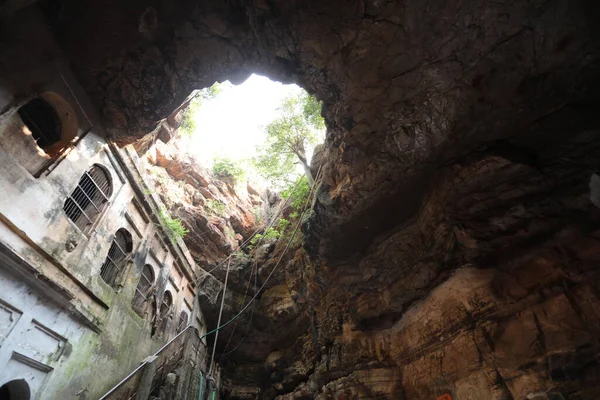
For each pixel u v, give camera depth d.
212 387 17.08
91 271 10.38
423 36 8.42
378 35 8.59
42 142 9.62
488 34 8.11
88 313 9.98
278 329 20.20
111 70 10.03
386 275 13.01
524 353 9.24
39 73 8.76
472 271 10.73
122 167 12.81
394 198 11.86
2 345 7.25
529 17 7.63
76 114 9.99
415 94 9.52
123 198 12.73
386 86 9.51
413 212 12.26
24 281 7.85
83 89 10.39
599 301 8.40
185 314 17.81
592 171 8.77
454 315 11.28
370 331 14.04
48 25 9.16
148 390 11.08
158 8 8.95
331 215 12.80
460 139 9.91
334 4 8.28
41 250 8.35
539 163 9.57
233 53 9.94
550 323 9.03
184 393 13.57
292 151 19.64
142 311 13.73
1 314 7.32
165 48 9.66
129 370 11.94
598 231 8.70
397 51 8.79
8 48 7.94
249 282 21.61
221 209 23.19
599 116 8.59
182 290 17.88
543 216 9.36
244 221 25.03
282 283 21.27
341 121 10.69
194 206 21.95
